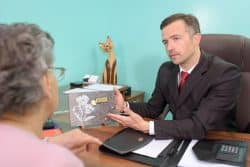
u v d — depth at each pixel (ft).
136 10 8.80
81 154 4.06
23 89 1.97
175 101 5.71
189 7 8.21
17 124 2.03
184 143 4.42
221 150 4.06
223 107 5.16
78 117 4.87
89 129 4.98
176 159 3.90
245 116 6.01
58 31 8.21
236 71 5.49
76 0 8.48
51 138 3.98
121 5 8.93
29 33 2.09
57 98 2.38
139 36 8.96
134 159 3.94
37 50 2.04
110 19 9.13
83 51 8.94
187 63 5.48
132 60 9.21
